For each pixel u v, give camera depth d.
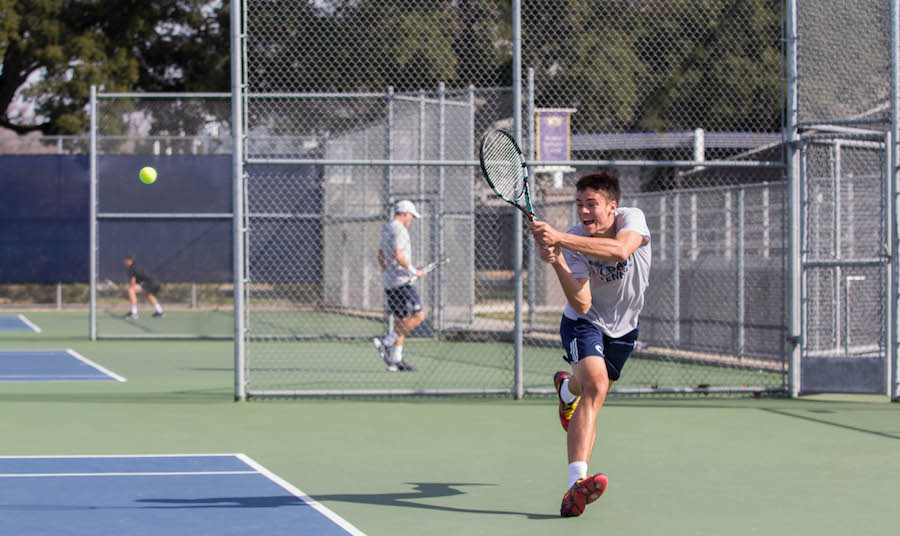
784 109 9.23
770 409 8.43
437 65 13.95
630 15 13.66
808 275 9.24
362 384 10.17
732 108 12.80
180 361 12.52
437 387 9.94
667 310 12.46
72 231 19.61
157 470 5.87
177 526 4.59
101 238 18.30
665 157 14.18
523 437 7.07
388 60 13.77
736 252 11.30
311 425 7.56
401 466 6.04
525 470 5.93
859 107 9.09
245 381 8.90
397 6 13.48
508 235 15.52
